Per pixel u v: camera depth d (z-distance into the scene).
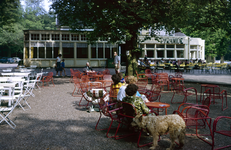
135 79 4.93
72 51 25.50
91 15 11.86
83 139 4.05
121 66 26.86
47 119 5.32
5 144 3.78
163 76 9.84
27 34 24.41
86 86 7.67
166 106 4.14
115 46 26.50
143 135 4.31
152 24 12.09
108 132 4.46
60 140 3.99
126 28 11.95
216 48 39.25
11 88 5.49
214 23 13.15
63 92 9.39
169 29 12.97
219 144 3.87
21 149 3.59
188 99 8.00
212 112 6.13
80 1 10.86
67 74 17.72
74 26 13.51
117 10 10.84
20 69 12.20
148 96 5.68
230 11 12.26
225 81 13.43
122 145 3.79
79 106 6.78
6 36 49.19
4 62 49.25
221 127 4.79
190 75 18.39
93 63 25.98
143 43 26.91
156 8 11.24
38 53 24.55
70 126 4.80
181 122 3.44
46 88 10.51
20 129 4.57
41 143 3.84
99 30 12.86
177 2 11.58
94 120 5.29
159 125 3.45
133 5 11.09
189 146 3.77
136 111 3.90
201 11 12.66
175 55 28.02
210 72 22.72
